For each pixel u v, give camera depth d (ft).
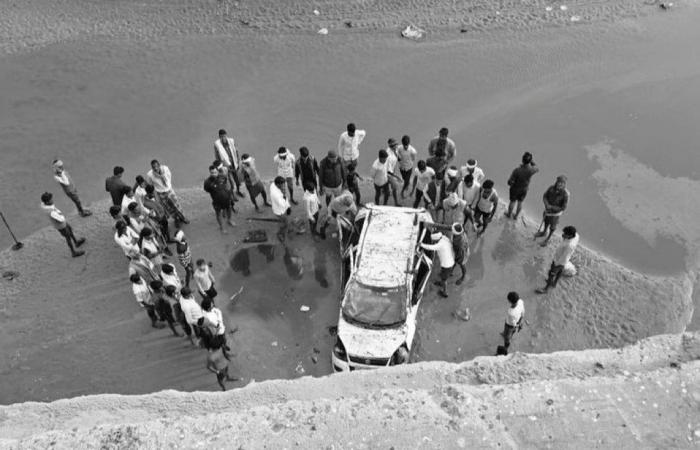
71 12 66.28
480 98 54.95
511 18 63.67
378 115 53.31
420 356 35.65
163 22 64.34
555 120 52.47
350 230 40.83
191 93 56.29
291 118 53.36
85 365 35.73
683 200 45.11
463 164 48.55
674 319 37.35
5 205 47.06
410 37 61.41
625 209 44.68
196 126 53.16
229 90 56.49
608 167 48.06
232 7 65.82
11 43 62.28
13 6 67.21
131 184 47.96
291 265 41.60
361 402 26.37
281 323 37.83
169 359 35.88
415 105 54.29
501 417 25.70
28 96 56.54
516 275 40.24
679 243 42.09
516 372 29.17
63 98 56.24
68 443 25.17
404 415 25.67
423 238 39.58
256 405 28.58
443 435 24.98
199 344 35.91
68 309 39.04
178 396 29.84
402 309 34.73
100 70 59.06
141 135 52.44
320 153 49.88
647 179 46.91
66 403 29.89
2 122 53.93
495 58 58.95
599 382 27.07
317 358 35.76
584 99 54.49
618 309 37.96
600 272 40.14
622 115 52.75
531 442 24.82
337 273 41.04
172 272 35.50
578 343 36.14
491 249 42.09
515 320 32.89
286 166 43.88
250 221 45.14
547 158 48.98
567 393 26.61
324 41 61.21
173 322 36.14
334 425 25.44
